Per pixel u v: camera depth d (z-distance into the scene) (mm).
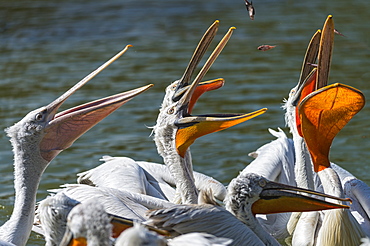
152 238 5684
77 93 20938
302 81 11156
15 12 37438
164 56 26781
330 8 38219
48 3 40188
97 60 26094
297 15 36188
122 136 16984
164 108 11180
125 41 30094
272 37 30453
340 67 24391
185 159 10984
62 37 31078
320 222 10930
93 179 12055
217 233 8750
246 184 9367
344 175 12156
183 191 10852
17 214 9727
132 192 10461
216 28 11148
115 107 10156
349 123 17891
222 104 19453
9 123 17750
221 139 16844
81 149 16141
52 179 14219
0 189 13828
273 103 19516
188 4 40375
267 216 11883
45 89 21500
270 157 12594
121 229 8172
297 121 11086
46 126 9883
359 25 32969
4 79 23094
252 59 25938
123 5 40062
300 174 11406
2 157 15594
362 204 10906
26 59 26547
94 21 35031
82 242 6496
